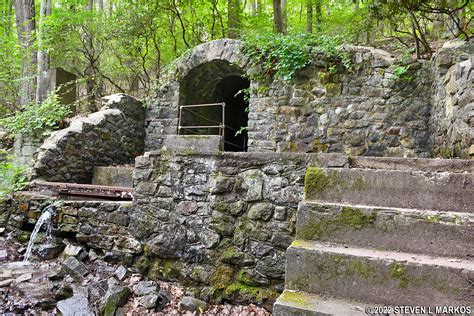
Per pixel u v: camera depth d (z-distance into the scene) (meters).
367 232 2.08
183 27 8.88
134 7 8.62
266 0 12.66
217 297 3.57
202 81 8.03
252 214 3.53
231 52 6.96
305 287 1.96
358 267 1.86
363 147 6.09
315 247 2.03
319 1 10.57
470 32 5.89
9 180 5.72
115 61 9.54
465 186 2.20
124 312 3.49
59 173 6.09
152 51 9.45
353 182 2.39
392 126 5.94
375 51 6.32
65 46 9.03
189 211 3.86
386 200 2.32
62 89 8.33
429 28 8.09
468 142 3.58
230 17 9.48
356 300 1.84
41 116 7.02
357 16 8.20
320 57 6.37
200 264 3.75
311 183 2.48
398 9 5.55
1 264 4.54
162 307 3.56
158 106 7.73
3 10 12.84
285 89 6.59
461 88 3.88
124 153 7.33
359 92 6.16
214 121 9.09
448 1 5.29
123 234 4.29
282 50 6.41
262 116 6.72
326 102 6.34
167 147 4.05
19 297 3.67
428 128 5.72
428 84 5.76
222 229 3.65
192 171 3.88
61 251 4.74
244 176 3.60
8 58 9.92
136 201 4.21
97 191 5.14
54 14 8.72
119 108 7.26
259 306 3.40
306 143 6.42
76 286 3.93
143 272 4.08
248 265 3.51
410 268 1.77
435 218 1.97
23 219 5.21
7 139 7.43
